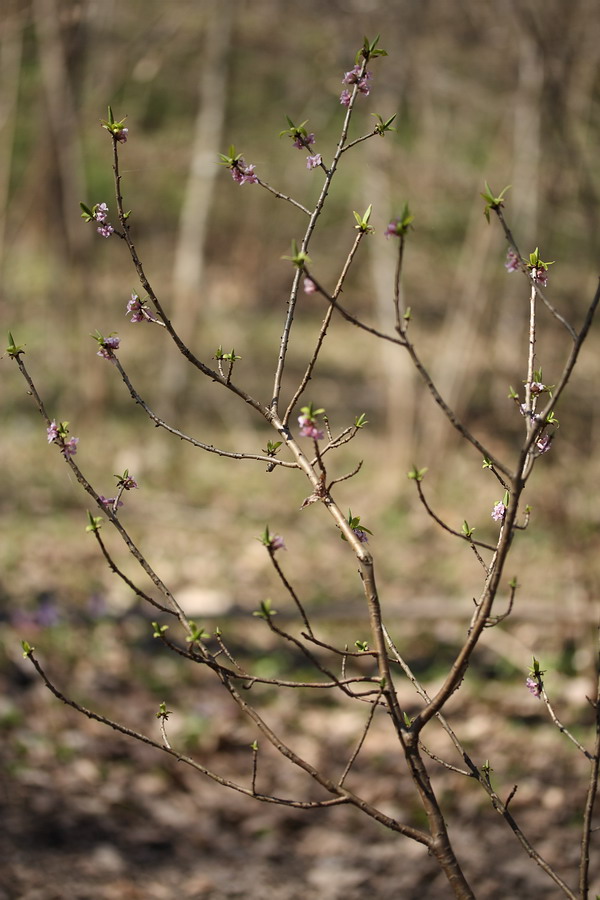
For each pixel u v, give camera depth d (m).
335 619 7.89
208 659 2.01
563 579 8.10
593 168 9.64
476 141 11.81
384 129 2.09
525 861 5.22
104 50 12.11
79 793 5.30
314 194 15.63
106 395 11.66
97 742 5.84
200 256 12.38
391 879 5.07
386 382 13.88
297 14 11.88
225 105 12.82
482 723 6.56
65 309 12.13
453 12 10.81
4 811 4.92
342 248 16.39
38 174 11.83
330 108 13.47
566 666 7.21
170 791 5.61
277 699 6.80
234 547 9.25
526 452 1.92
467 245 11.42
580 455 9.12
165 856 4.96
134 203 16.17
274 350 14.77
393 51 11.12
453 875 1.99
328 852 5.30
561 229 9.94
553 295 10.16
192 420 11.99
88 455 10.62
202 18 12.84
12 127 12.49
